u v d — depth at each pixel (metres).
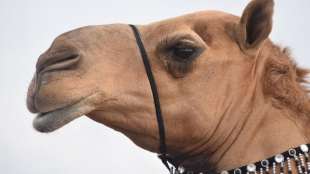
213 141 6.18
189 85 6.04
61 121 5.49
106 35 6.06
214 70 6.11
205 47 6.11
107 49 5.95
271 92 6.27
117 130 6.17
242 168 6.05
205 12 6.48
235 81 6.16
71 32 5.96
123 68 5.94
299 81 6.59
